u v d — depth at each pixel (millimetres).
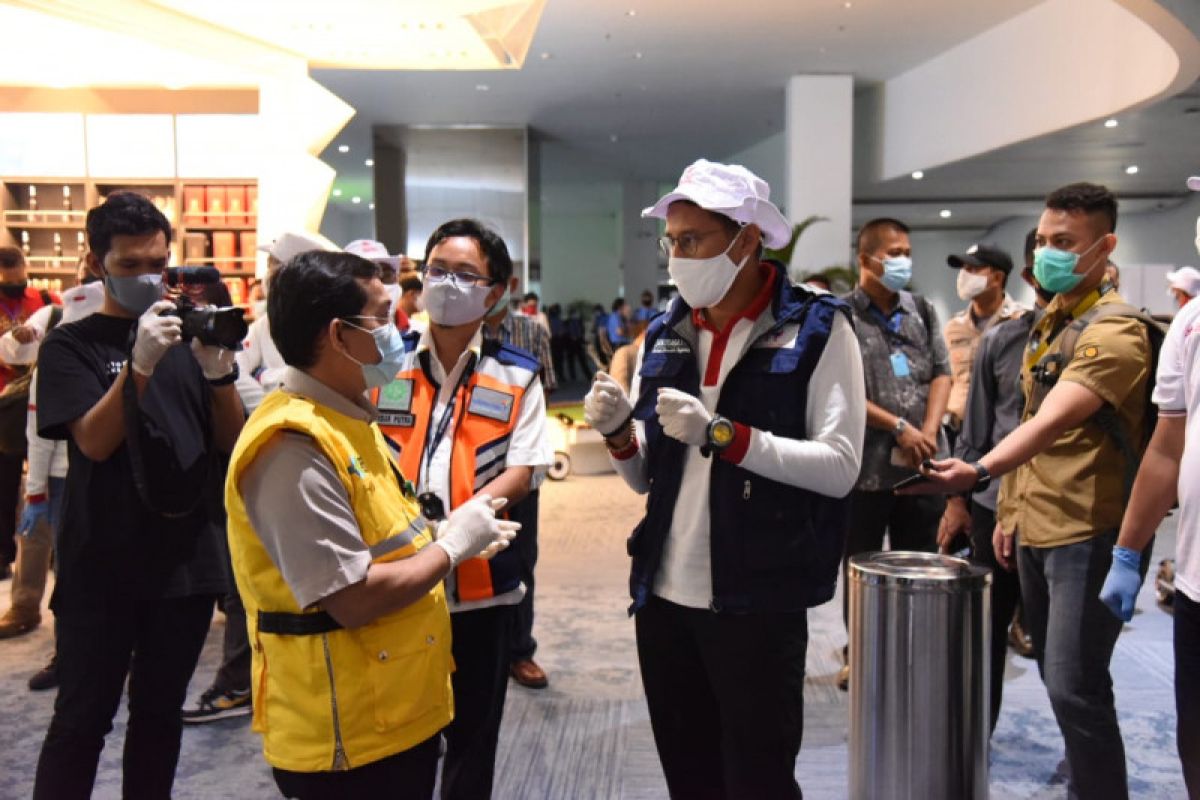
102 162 7574
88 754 2193
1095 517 2338
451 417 2258
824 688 3754
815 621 4598
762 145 19656
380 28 6680
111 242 2221
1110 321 2330
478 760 2234
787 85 14438
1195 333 1942
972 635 2121
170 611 2279
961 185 15555
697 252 1897
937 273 23562
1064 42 10555
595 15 11023
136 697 2301
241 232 7613
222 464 2490
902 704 2119
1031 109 11164
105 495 2195
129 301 2256
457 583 2180
